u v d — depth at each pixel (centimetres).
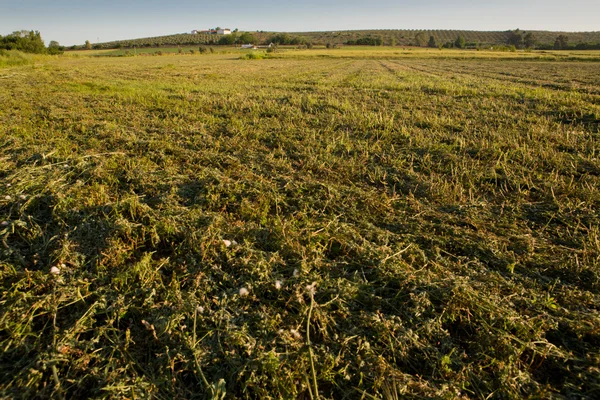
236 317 252
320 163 538
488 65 3278
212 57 5500
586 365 217
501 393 205
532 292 273
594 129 726
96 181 462
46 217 378
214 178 467
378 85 1467
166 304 260
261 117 869
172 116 848
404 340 234
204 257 311
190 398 201
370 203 415
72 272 289
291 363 216
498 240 346
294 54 5644
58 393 195
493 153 582
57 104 955
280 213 403
